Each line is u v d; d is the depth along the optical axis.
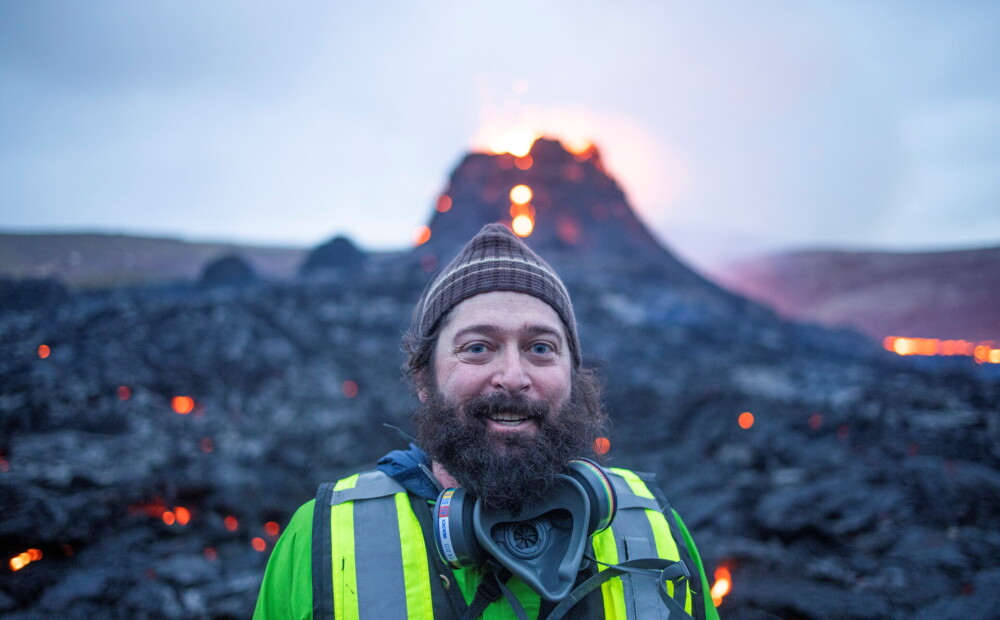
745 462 7.47
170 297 16.58
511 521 1.55
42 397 8.56
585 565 1.58
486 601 1.51
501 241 1.81
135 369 10.60
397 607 1.50
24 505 5.46
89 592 4.60
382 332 14.91
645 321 17.02
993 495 5.75
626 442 8.85
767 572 4.83
